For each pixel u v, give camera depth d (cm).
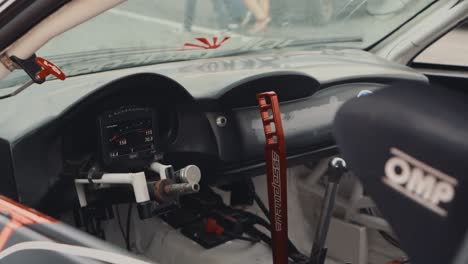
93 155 142
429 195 35
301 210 222
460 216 34
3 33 104
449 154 35
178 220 189
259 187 217
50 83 163
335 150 192
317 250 171
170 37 231
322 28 270
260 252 183
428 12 256
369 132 38
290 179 220
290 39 254
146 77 140
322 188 213
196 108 161
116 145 142
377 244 197
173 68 200
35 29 102
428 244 35
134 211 190
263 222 192
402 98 38
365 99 40
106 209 172
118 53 203
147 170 151
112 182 138
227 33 249
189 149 163
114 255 84
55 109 136
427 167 35
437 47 280
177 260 182
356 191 197
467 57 265
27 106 142
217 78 179
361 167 38
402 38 260
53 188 137
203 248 181
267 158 145
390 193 36
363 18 263
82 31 199
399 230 36
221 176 172
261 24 261
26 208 104
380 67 221
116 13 213
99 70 194
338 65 216
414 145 36
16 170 131
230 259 177
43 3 96
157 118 150
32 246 92
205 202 192
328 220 168
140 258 83
